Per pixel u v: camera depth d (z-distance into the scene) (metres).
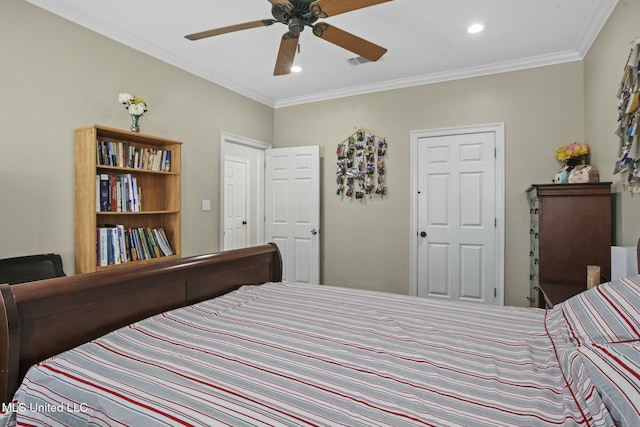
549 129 3.28
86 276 1.35
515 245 3.44
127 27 2.71
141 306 1.56
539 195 2.67
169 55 3.18
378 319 1.55
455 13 2.52
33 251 2.27
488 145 3.54
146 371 1.03
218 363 1.09
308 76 3.75
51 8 2.36
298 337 1.32
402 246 3.92
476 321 1.52
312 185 4.26
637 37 1.92
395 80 3.86
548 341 1.27
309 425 0.77
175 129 3.30
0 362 1.07
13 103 2.19
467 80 3.60
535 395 0.90
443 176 3.73
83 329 1.32
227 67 3.50
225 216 4.53
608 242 2.48
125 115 2.85
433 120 3.76
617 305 1.18
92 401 0.94
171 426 0.80
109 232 2.55
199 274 1.87
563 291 2.38
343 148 4.22
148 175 3.01
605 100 2.55
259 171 4.72
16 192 2.20
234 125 4.00
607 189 2.47
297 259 4.35
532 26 2.70
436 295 3.78
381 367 1.07
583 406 0.81
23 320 1.14
